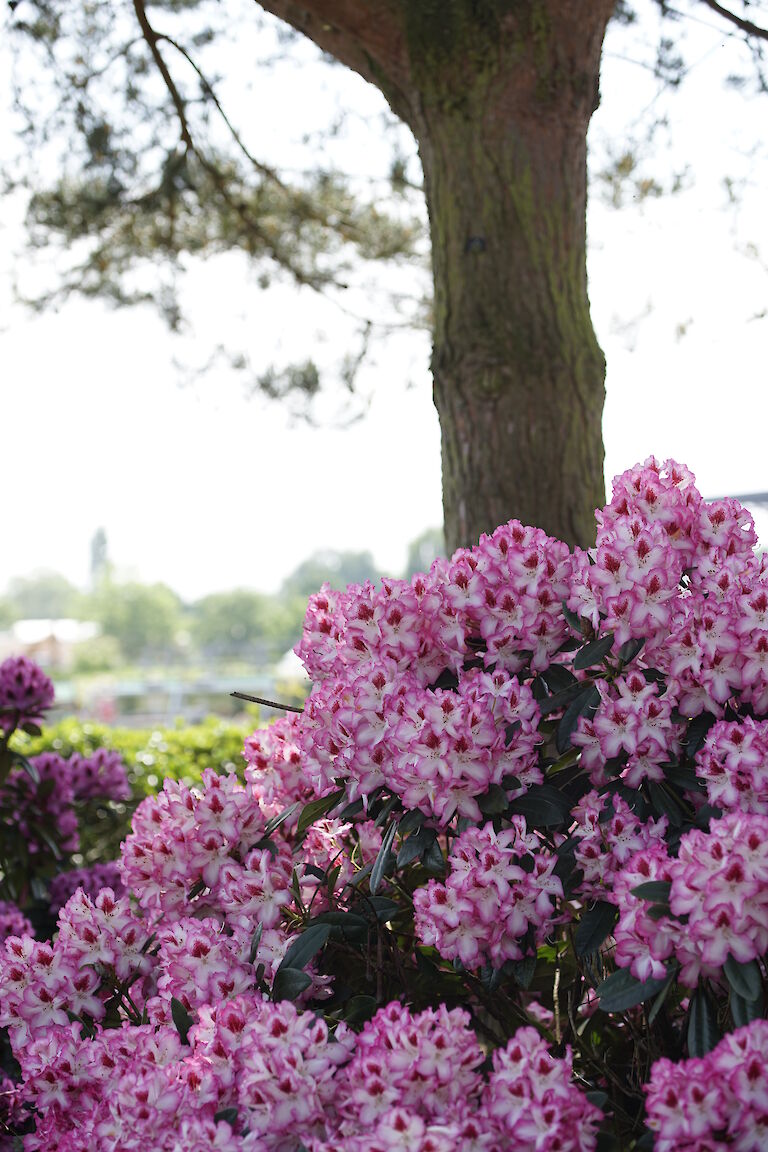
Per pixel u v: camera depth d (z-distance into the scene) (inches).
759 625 63.8
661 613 64.9
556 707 69.6
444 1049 54.0
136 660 2834.6
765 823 52.3
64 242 223.1
